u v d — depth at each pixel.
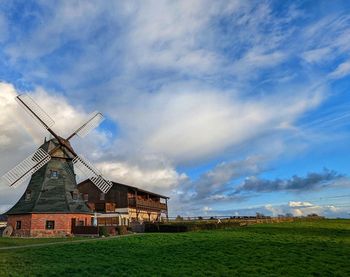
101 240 32.31
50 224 43.06
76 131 51.31
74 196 46.59
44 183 45.12
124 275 18.02
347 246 26.06
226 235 34.44
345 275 17.77
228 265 20.17
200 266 19.98
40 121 48.34
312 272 18.36
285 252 23.64
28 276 17.97
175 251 25.20
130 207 59.72
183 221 58.69
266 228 42.41
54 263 21.17
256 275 17.80
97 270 19.22
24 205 44.34
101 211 56.53
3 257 23.12
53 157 46.94
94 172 51.56
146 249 26.48
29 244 31.61
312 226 44.47
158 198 74.62
